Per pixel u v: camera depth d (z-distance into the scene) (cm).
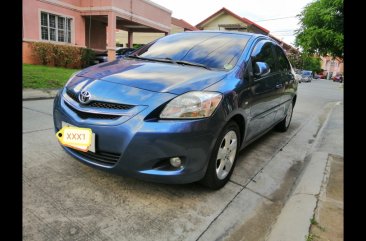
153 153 233
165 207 254
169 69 295
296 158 422
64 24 1484
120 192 270
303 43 1341
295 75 548
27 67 1107
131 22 1856
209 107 247
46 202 245
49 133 416
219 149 273
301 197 273
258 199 289
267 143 482
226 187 303
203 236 224
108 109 245
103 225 223
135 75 275
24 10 1267
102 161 249
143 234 218
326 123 680
